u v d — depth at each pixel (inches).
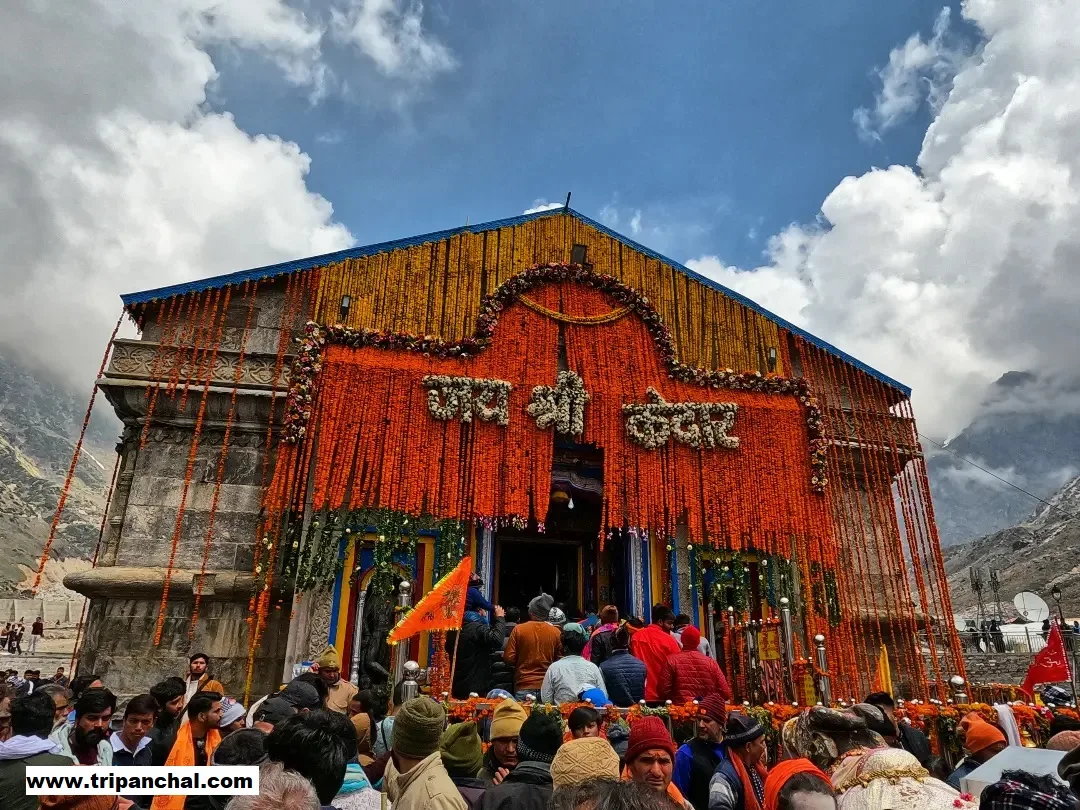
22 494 4972.9
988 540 4409.5
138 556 602.9
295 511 614.9
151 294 656.4
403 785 186.5
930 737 442.3
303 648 575.5
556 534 803.4
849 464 782.5
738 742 237.8
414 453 633.0
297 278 695.1
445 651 550.0
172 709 322.3
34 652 1512.1
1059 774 160.4
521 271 731.4
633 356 732.0
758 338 796.0
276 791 142.3
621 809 123.0
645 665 406.0
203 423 644.1
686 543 697.0
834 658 682.8
